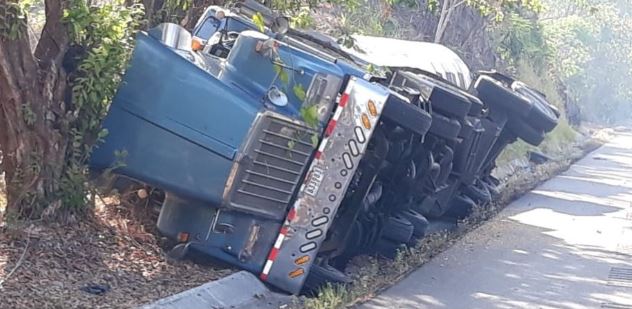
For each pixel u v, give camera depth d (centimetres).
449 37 3091
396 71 1345
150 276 1023
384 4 2481
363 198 1145
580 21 5319
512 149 2705
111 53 1057
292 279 1070
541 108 1859
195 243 1075
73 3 1042
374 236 1253
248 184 1045
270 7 1462
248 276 1050
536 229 1680
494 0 2656
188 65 1048
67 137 1070
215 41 1177
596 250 1507
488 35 3422
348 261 1234
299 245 1071
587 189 2402
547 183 2489
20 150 1047
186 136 1040
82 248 1047
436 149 1352
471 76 2077
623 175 2875
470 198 1775
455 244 1470
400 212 1338
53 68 1052
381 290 1131
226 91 1041
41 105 1048
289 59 1083
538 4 2548
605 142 4600
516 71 3619
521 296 1150
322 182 1070
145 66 1048
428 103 1288
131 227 1145
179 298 933
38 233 1038
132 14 1159
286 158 1055
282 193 1063
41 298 896
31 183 1051
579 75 5344
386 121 1147
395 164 1225
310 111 1013
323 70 1079
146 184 1086
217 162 1036
